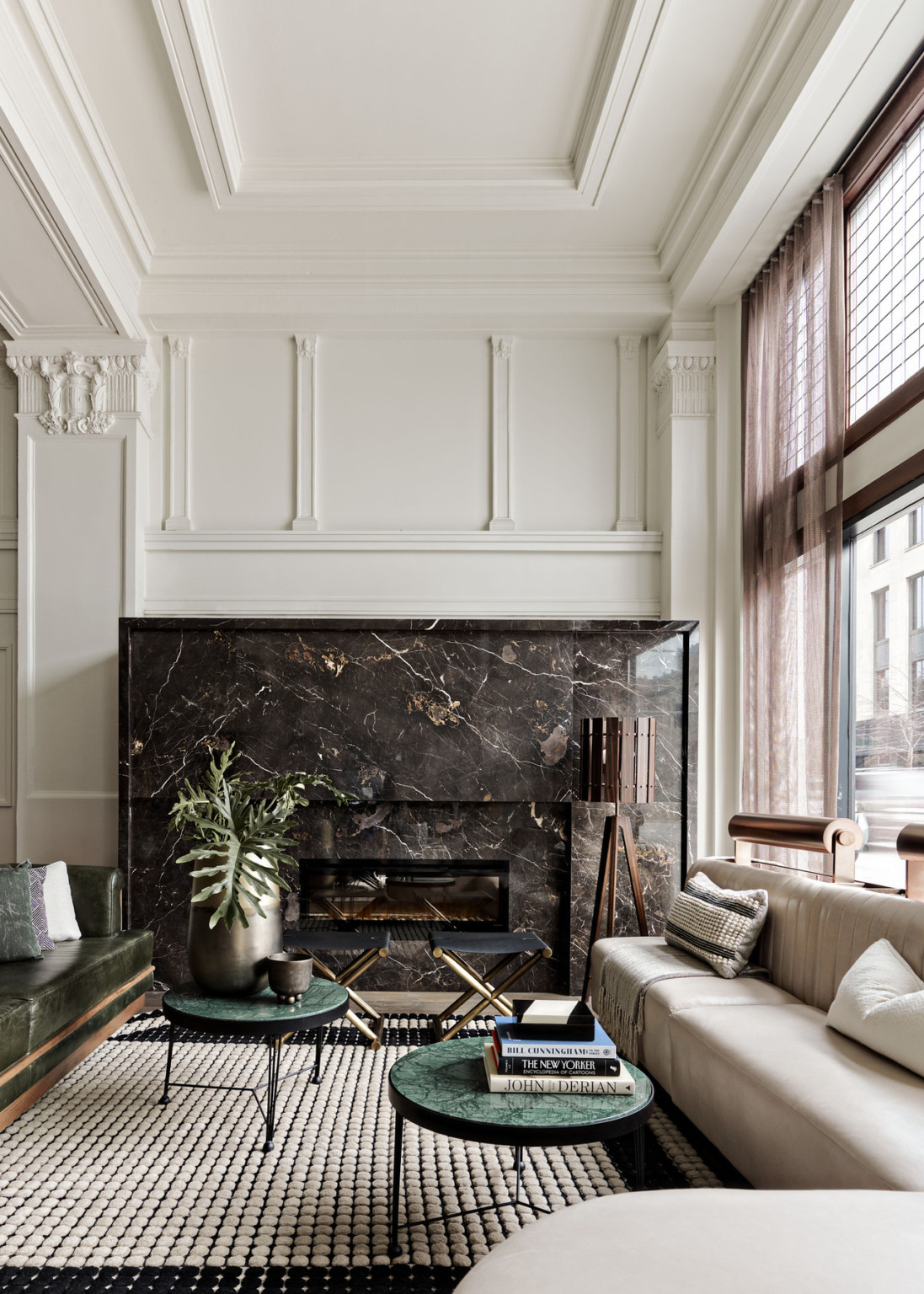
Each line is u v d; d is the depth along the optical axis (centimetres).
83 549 470
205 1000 274
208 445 493
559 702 440
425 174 411
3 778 473
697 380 474
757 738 425
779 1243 125
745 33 322
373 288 476
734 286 453
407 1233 213
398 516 492
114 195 406
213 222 444
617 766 394
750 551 443
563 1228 130
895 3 283
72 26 319
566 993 432
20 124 320
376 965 431
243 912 273
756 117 355
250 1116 283
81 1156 254
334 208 429
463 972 362
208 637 434
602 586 488
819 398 378
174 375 495
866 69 312
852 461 379
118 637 466
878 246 367
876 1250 123
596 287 478
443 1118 191
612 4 319
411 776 433
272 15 323
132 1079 315
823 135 346
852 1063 216
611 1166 249
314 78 355
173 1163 250
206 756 430
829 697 363
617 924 433
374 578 484
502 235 457
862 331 382
